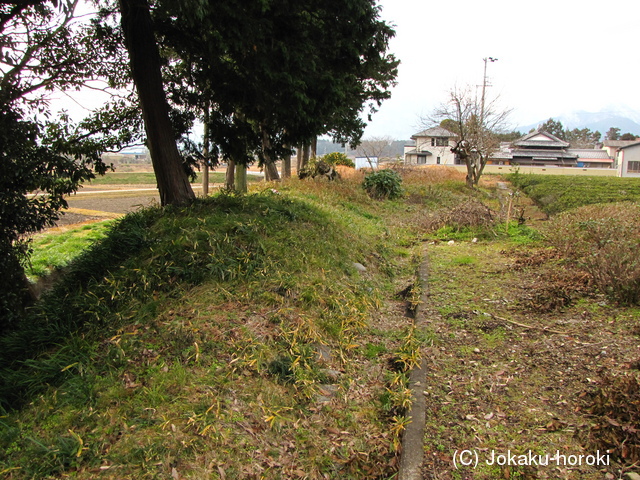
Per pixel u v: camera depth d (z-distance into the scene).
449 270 7.14
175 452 2.65
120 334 3.83
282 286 4.75
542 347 4.16
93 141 6.91
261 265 5.07
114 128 7.26
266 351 3.70
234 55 6.59
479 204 11.33
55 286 5.21
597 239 6.52
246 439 2.86
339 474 2.77
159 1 5.40
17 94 4.90
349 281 5.84
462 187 19.06
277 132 7.96
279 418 3.07
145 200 17.81
